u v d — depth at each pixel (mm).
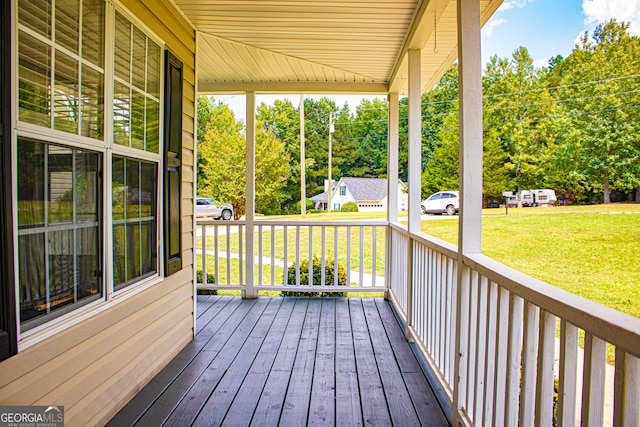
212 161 15594
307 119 22891
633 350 782
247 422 2002
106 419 1981
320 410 2119
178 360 2787
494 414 1504
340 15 2930
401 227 3713
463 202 1929
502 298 1506
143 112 2381
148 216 2480
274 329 3479
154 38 2508
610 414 1834
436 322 2514
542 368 1163
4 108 1330
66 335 1676
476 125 1927
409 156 3219
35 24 1505
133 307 2252
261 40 3449
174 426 1961
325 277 4754
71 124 1720
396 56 3818
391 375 2549
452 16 2787
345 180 22141
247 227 4586
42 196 1559
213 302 4402
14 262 1392
